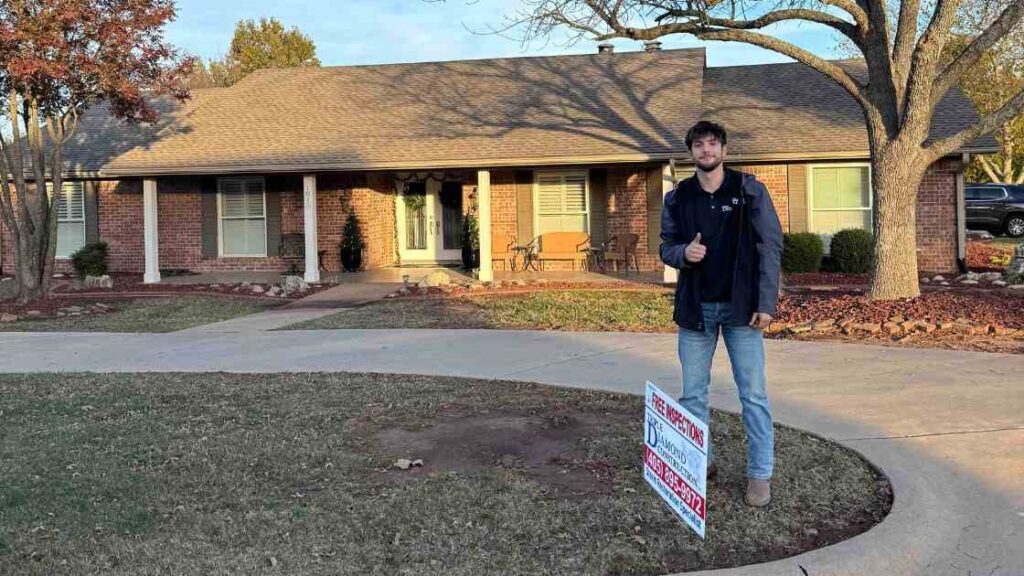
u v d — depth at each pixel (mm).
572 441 5895
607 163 17141
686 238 4625
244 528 4391
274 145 19094
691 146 4500
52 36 14352
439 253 22422
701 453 4066
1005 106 11555
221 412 6949
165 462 5547
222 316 14133
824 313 11375
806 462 5344
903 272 12039
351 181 20891
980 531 4281
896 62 12039
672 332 11023
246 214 21500
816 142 17938
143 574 3863
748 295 4418
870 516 4508
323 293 16859
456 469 5332
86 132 21906
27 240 15977
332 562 3973
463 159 17344
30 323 13562
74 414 6953
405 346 10422
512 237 19844
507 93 21125
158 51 16016
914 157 11930
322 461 5539
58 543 4223
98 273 20938
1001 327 9938
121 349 10750
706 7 12344
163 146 19734
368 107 21125
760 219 4406
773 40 12422
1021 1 11453
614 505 4629
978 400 6797
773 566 3814
